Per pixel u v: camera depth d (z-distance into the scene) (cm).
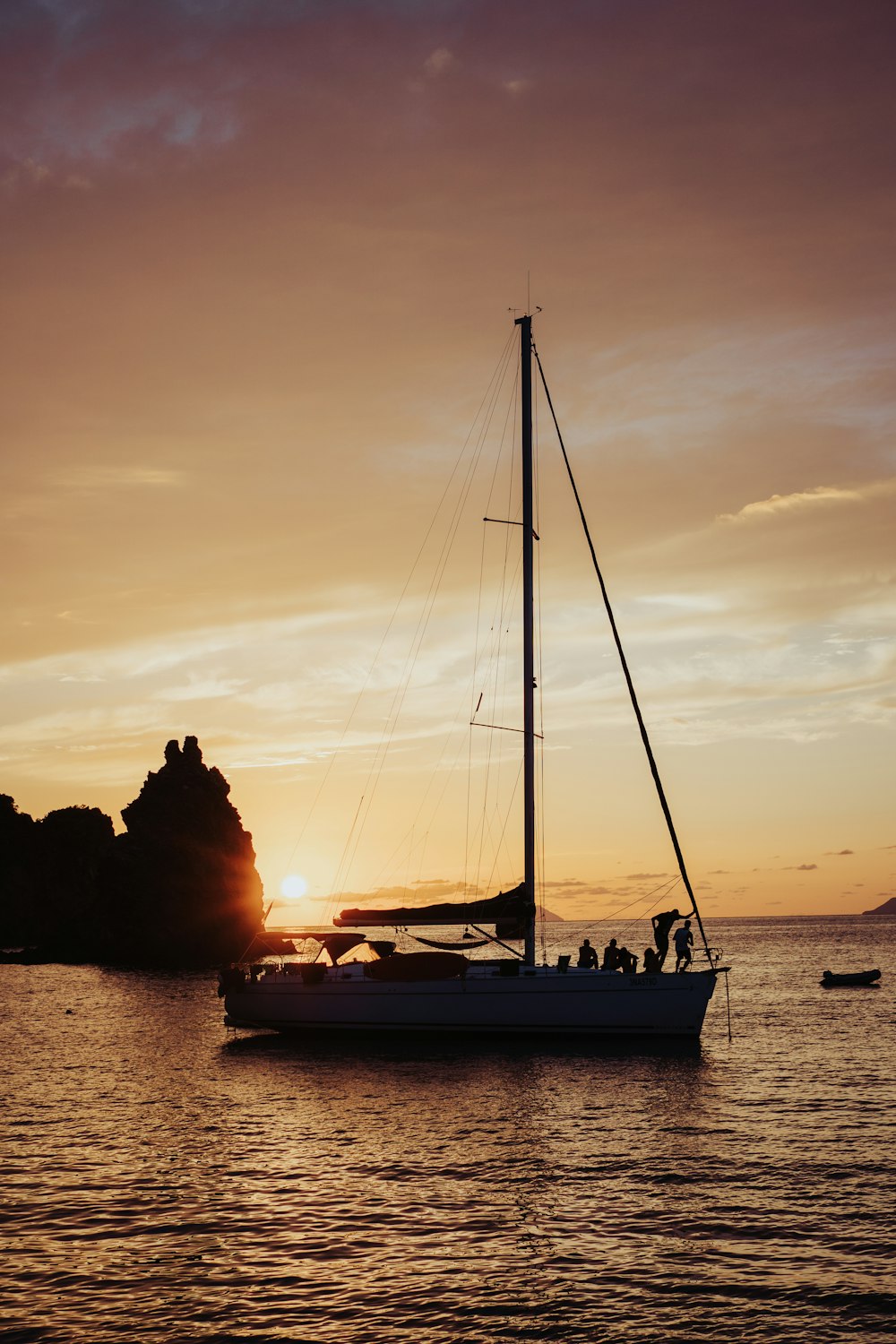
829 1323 1178
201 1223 1561
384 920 3309
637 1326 1177
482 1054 3156
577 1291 1280
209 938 11538
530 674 3481
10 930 14075
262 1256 1416
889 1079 2778
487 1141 2066
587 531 3644
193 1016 4834
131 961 11269
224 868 11944
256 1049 3400
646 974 3181
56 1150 2041
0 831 14575
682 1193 1681
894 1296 1252
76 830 15138
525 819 3381
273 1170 1862
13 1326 1199
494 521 3616
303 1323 1196
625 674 3516
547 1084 2683
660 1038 3172
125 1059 3319
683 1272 1338
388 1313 1223
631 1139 2070
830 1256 1389
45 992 6656
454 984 3291
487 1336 1158
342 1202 1659
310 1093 2628
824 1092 2570
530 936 3281
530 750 3438
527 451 3594
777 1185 1727
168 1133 2192
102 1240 1490
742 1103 2433
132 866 11469
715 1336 1150
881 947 13200
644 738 3444
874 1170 1819
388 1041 3381
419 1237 1484
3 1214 1617
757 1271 1338
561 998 3222
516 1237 1477
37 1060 3359
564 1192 1698
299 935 3512
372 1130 2181
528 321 3675
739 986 6550
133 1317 1220
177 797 12044
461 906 3272
